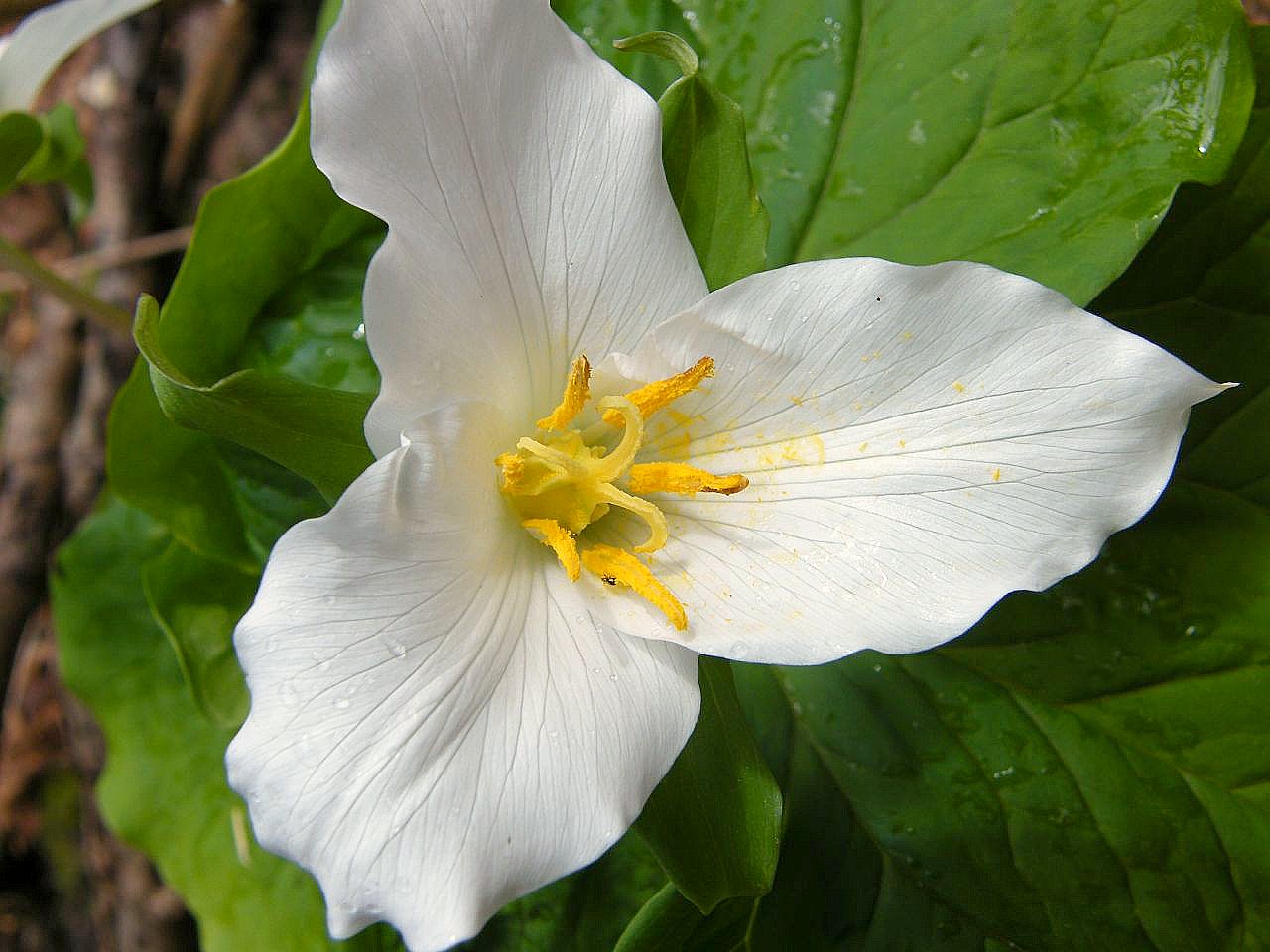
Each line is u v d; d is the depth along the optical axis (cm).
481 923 9
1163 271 14
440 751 9
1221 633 14
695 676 10
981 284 10
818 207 14
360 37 9
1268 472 14
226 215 14
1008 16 14
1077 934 14
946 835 14
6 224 23
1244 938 14
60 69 22
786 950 14
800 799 15
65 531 23
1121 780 14
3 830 23
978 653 15
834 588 10
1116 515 10
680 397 11
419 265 9
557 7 15
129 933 22
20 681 23
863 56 14
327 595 9
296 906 18
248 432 9
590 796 9
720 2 14
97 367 22
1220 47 13
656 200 10
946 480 10
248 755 8
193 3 22
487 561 10
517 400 11
